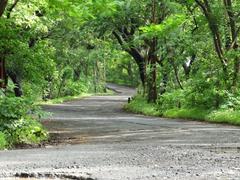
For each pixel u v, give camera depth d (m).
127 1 33.03
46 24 28.73
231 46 26.28
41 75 31.17
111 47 42.34
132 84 96.94
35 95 44.66
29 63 27.84
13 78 30.73
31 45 29.73
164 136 16.58
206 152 11.52
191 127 20.28
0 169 9.30
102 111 35.84
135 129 20.28
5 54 22.73
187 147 12.68
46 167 9.45
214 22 26.41
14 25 23.91
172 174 8.52
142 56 39.34
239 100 24.47
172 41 31.59
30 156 11.27
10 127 15.56
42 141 16.47
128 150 12.22
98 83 81.06
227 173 8.57
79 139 17.06
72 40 45.38
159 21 33.72
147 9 34.50
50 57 33.06
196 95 26.84
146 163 9.81
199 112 25.75
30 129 16.45
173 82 35.75
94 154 11.45
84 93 70.75
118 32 38.81
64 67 57.44
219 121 22.98
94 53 50.09
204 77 27.16
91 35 41.50
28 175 8.73
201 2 26.72
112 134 18.44
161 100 30.89
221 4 26.86
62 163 9.95
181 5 31.12
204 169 9.00
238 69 25.64
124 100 54.47
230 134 16.67
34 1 23.31
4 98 16.09
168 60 33.38
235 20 26.36
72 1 18.94
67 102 50.66
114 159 10.46
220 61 26.73
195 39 31.19
